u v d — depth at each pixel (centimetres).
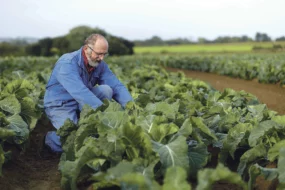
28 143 646
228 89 859
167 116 509
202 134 518
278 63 2080
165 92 898
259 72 1786
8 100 628
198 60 2791
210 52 6297
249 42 8150
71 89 598
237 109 721
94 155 413
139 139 415
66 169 446
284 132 477
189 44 9212
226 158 511
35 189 512
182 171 319
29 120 678
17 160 595
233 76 2145
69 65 607
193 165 444
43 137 760
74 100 652
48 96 652
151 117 468
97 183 393
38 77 1254
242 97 871
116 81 678
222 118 587
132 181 312
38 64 2248
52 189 502
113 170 362
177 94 841
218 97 824
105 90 637
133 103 584
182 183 316
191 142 473
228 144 500
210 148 568
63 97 645
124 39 6431
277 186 388
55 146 648
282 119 505
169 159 403
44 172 575
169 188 316
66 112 645
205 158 451
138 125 436
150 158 404
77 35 6169
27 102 669
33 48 6575
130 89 1073
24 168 577
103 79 673
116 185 404
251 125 516
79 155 445
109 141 420
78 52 624
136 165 388
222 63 2409
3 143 597
